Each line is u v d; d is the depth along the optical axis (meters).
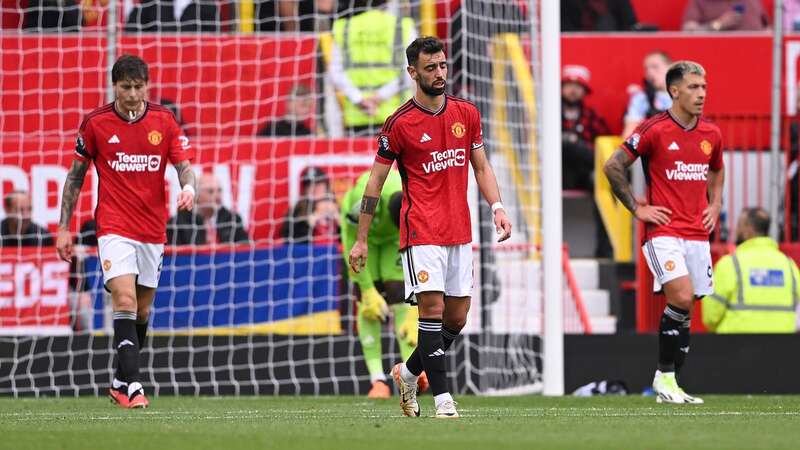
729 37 54.28
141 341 34.59
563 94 53.22
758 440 20.34
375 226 36.31
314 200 46.50
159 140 32.59
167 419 26.88
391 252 37.12
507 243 46.75
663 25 57.28
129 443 20.12
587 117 53.44
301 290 44.56
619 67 54.25
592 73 54.31
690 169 33.97
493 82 46.25
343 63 48.75
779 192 49.53
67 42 48.41
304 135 48.69
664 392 34.56
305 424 24.52
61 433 22.22
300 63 49.44
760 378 42.25
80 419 27.00
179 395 42.31
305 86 49.22
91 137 32.41
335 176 46.78
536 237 46.09
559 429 22.72
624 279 51.03
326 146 47.00
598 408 31.47
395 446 19.41
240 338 42.59
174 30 49.47
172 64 49.25
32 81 48.31
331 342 42.59
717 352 42.22
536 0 47.53
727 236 51.12
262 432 22.27
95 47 48.53
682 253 34.00
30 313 44.09
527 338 43.09
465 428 22.98
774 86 50.25
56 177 45.88
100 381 42.34
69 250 32.88
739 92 54.25
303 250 44.75
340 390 42.50
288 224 46.47
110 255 32.31
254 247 44.94
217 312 44.41
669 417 26.98
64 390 42.19
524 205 46.88
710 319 43.19
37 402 36.78
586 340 42.38
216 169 46.50
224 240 45.84
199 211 45.94
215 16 49.94
